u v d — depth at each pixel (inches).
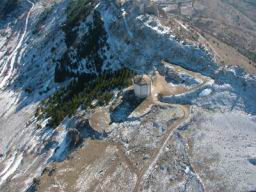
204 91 3326.8
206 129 2989.7
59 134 3280.0
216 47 4237.2
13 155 3440.0
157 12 4281.5
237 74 3469.5
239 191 2507.4
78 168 2684.5
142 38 3954.2
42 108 3966.5
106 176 2600.9
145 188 2507.4
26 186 2913.4
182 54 3720.5
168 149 2795.3
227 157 2753.4
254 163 2723.9
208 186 2532.0
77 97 3666.3
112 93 3449.8
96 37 4276.6
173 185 2529.5
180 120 3046.3
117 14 4301.2
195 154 2765.7
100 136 2960.1
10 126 3922.2
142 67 3764.8
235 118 3110.2
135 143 2864.2
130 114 3117.6
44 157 3144.7
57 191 2502.5
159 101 3257.9
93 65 4092.0
